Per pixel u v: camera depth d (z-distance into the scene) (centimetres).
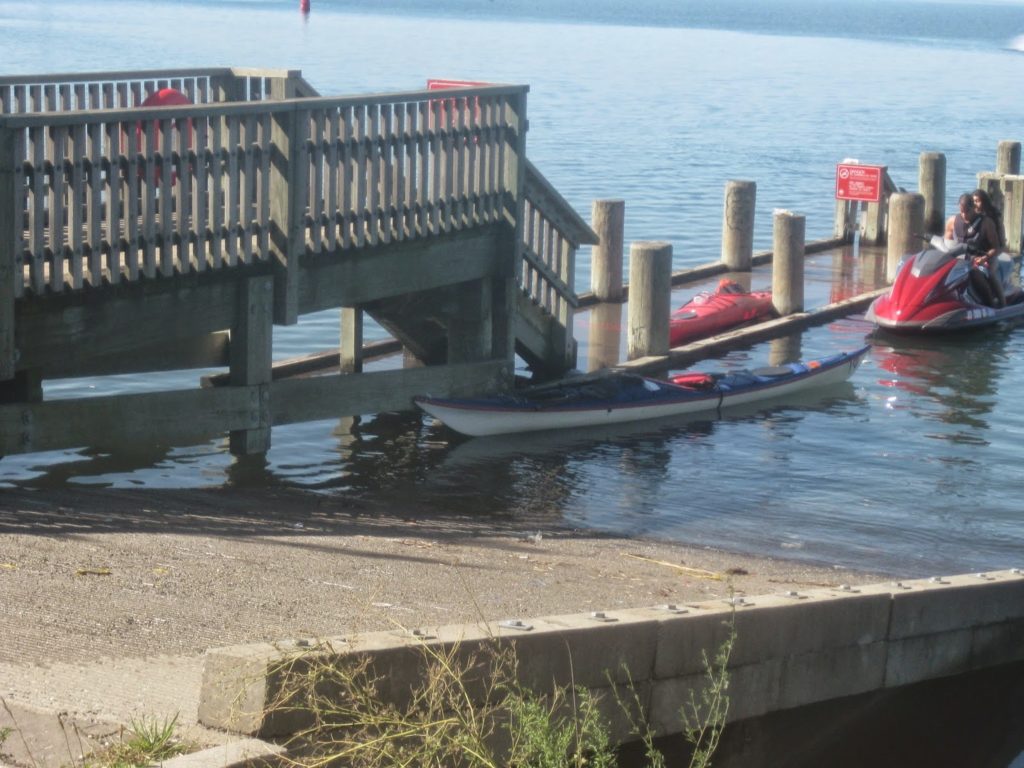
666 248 2025
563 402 1681
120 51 9156
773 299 2378
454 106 1609
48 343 1234
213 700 568
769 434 1697
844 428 1731
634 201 3628
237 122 1361
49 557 898
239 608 803
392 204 1545
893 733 902
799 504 1422
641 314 2028
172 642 713
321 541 1083
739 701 788
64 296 1241
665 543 1261
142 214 1371
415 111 1552
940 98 7456
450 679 612
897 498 1454
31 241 1210
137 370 1558
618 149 4741
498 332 1733
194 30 13275
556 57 10438
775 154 4738
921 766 919
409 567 1008
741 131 5453
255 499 1312
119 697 612
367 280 1534
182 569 904
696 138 5150
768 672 802
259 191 1403
